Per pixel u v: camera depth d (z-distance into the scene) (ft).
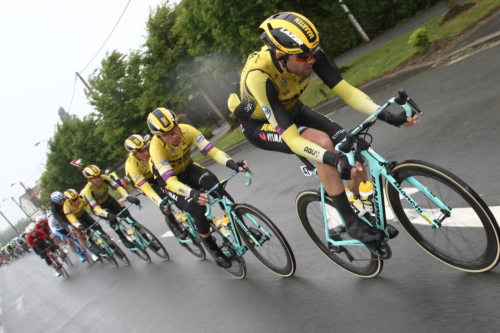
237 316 11.35
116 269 23.72
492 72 17.74
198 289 14.67
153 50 51.67
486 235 7.18
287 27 7.17
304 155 7.97
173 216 17.99
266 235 11.75
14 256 87.30
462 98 17.30
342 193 8.60
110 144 67.82
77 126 92.27
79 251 29.99
